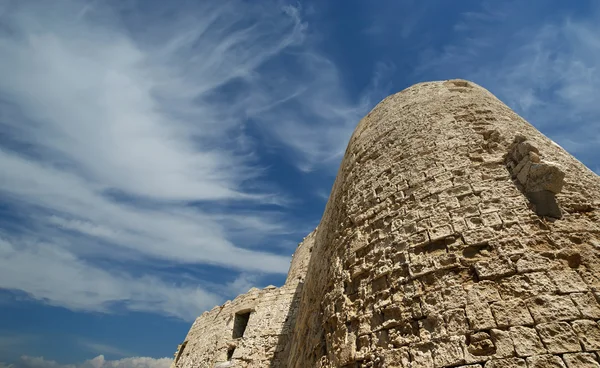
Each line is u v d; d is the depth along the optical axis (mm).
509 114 8164
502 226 5262
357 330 5641
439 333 4570
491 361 4031
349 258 7008
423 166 7180
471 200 5871
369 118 11445
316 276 9344
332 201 11148
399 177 7461
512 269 4719
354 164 9773
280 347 15852
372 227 7062
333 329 6273
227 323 18969
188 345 20969
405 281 5477
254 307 18578
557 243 4836
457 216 5766
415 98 9867
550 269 4566
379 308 5535
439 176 6676
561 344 3906
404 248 5949
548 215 5176
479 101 8508
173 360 21312
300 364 7645
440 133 7730
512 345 4062
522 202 5453
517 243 4969
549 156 6438
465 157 6793
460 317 4559
